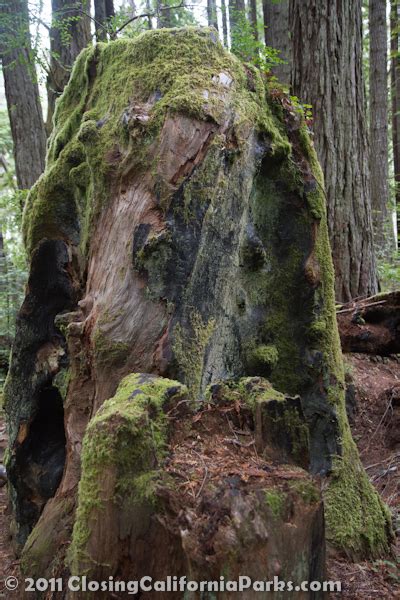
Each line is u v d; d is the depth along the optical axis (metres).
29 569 2.55
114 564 1.85
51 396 3.22
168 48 2.93
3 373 7.95
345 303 5.88
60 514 2.63
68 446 2.79
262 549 1.66
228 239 2.75
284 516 1.75
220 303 2.72
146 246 2.48
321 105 6.41
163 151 2.60
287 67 8.67
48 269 3.23
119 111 2.90
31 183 10.14
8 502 3.65
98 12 9.37
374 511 3.13
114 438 1.88
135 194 2.66
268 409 2.19
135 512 1.81
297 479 1.89
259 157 2.97
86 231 3.01
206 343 2.57
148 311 2.49
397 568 2.82
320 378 3.19
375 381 5.54
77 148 3.19
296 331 3.20
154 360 2.43
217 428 2.21
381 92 12.82
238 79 3.02
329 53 6.41
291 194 3.21
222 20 14.02
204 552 1.64
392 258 9.41
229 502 1.72
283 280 3.19
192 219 2.55
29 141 10.05
